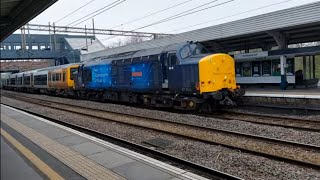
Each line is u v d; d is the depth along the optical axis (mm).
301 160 7828
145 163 7027
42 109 21844
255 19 21078
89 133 12406
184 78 16719
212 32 24281
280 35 22484
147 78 19516
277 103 17516
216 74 16016
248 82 27312
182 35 27188
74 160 7512
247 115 15734
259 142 9797
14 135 10969
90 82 27234
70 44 58875
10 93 50438
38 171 6801
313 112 15422
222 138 10641
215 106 16734
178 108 17781
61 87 34688
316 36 24422
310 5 17953
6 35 15500
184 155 8836
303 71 25234
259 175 6977
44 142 9539
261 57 24625
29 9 10203
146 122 14555
